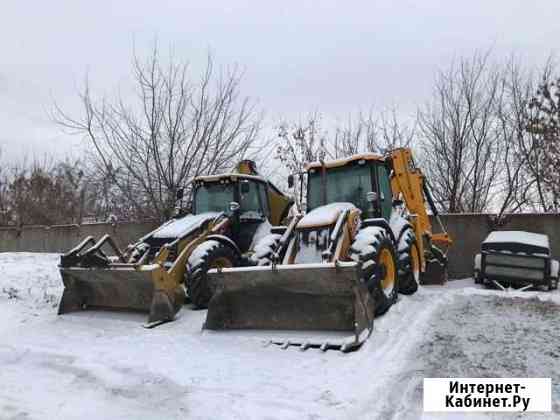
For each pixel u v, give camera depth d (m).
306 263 5.72
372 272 5.59
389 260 6.25
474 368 4.26
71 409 3.63
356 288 5.00
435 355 4.60
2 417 3.48
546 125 11.89
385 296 5.85
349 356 4.67
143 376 4.29
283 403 3.62
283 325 5.63
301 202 7.60
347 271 4.94
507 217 10.34
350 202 7.16
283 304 5.66
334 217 5.99
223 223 7.69
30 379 4.35
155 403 3.71
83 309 7.29
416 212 8.09
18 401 3.80
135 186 12.43
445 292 7.36
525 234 8.89
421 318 5.72
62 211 23.73
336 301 5.35
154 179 11.99
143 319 6.48
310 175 7.62
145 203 12.69
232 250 7.41
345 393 3.79
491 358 4.48
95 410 3.61
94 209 19.69
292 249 6.08
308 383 4.04
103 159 12.21
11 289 8.41
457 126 13.56
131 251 7.45
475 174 13.30
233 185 8.27
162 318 6.32
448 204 13.55
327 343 4.93
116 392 3.95
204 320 6.23
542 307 6.27
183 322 6.26
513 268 8.29
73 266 7.07
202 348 5.16
